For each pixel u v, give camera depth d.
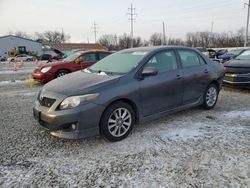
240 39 67.06
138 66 4.44
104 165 3.39
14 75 14.84
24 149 3.86
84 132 3.79
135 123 4.45
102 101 3.86
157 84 4.55
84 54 10.44
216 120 5.11
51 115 3.79
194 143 4.02
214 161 3.45
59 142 4.11
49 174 3.18
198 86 5.43
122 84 4.12
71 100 3.76
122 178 3.09
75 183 3.00
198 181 3.01
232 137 4.23
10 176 3.13
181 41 80.81
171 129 4.62
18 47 65.88
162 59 4.84
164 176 3.12
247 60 8.17
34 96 7.73
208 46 74.81
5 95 7.93
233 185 2.92
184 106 5.21
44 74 9.74
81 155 3.67
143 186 2.93
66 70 10.06
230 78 7.85
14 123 5.03
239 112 5.65
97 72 4.67
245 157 3.55
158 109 4.68
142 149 3.83
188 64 5.32
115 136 4.09
